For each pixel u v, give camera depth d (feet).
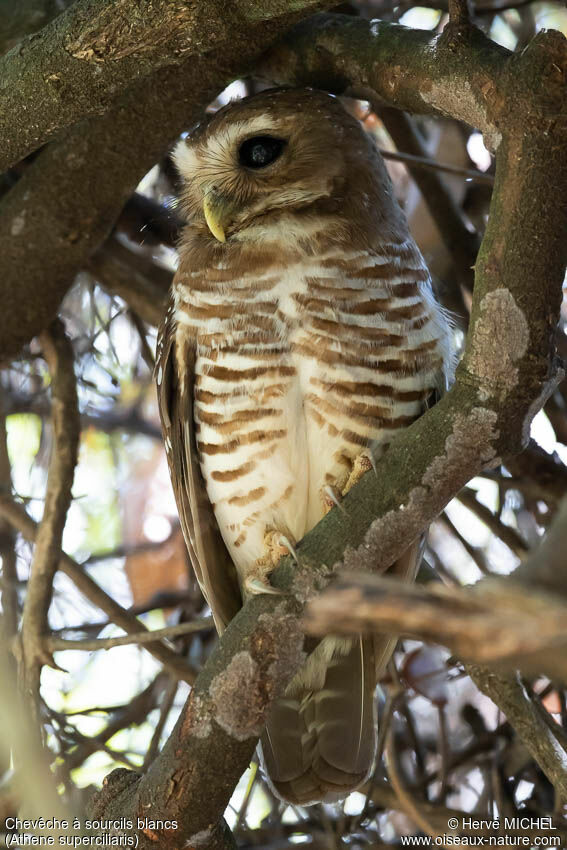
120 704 31.09
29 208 27.27
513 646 9.07
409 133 30.55
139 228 31.35
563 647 9.00
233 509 24.66
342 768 24.21
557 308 17.99
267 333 23.35
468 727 31.19
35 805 21.27
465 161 34.14
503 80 17.85
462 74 19.12
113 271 31.27
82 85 20.47
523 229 17.51
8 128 21.54
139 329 32.58
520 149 17.38
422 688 28.12
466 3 19.45
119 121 25.79
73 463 28.09
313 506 24.34
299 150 24.79
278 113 24.95
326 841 27.07
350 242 23.76
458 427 18.58
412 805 26.25
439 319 24.47
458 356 28.25
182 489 25.58
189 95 25.23
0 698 22.00
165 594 32.37
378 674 24.34
